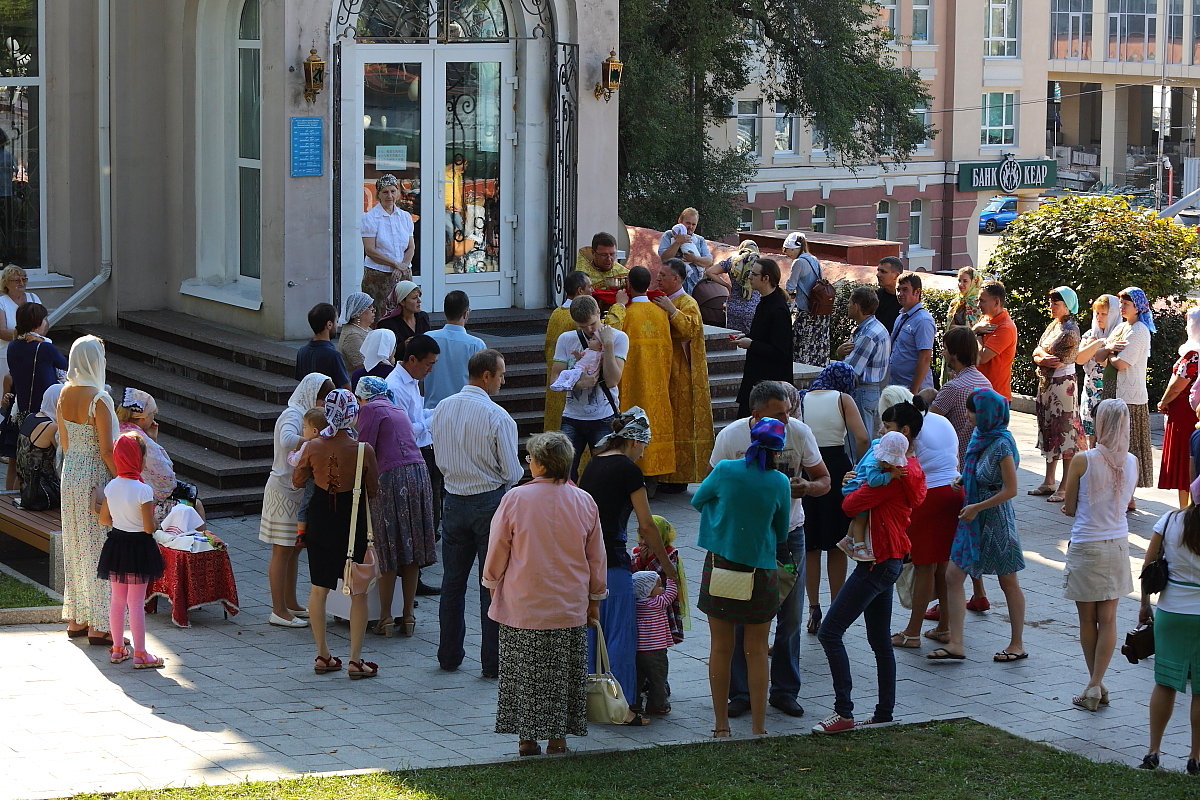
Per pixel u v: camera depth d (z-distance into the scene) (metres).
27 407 15.17
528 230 20.39
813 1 37.72
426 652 12.35
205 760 9.62
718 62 37.88
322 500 11.49
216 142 20.30
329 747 10.02
